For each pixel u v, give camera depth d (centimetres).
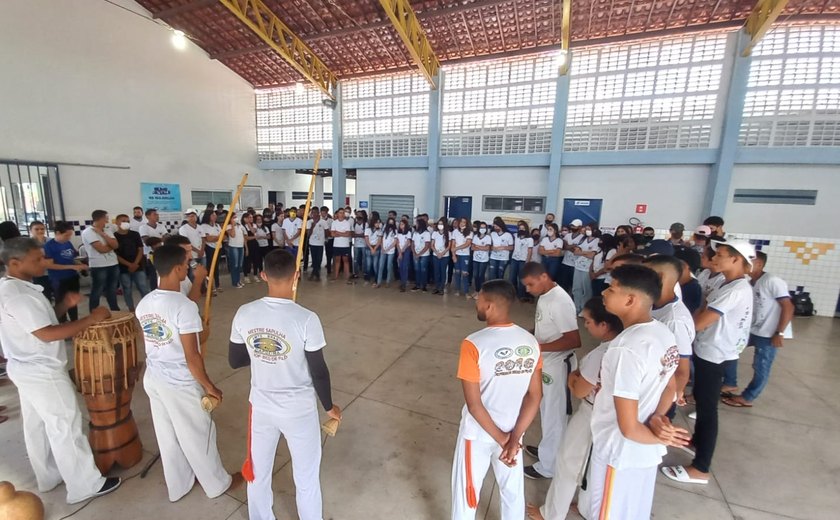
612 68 649
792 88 554
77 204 616
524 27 632
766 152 568
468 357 136
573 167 700
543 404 204
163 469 199
